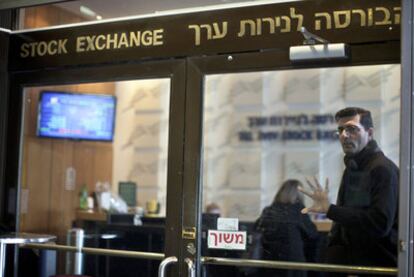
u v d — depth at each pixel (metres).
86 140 5.41
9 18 3.72
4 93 3.71
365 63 2.93
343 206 3.04
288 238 3.17
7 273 3.60
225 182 6.62
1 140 3.70
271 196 6.43
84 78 3.54
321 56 2.94
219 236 3.19
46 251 3.69
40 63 3.64
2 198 3.69
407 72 2.39
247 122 6.58
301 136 6.34
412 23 2.41
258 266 3.11
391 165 2.96
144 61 3.38
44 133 4.65
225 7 3.19
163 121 6.34
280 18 3.07
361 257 2.93
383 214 2.89
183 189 3.20
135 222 3.91
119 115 6.04
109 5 3.47
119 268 3.54
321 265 3.01
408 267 2.36
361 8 2.91
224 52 3.18
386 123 3.88
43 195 4.66
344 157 3.15
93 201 5.39
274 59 3.07
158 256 3.45
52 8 3.64
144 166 6.46
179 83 3.27
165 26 3.33
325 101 6.20
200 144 3.20
